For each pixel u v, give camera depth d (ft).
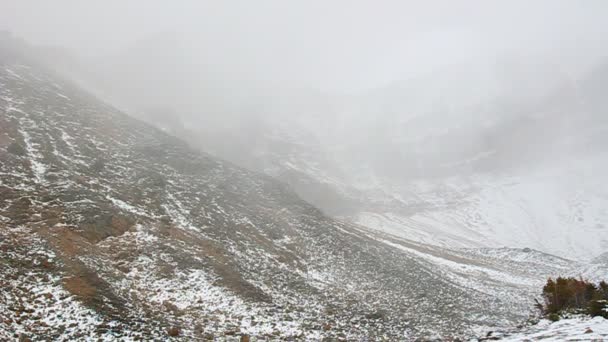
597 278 112.16
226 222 94.32
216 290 63.26
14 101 112.78
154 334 45.75
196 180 116.67
